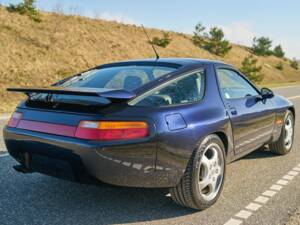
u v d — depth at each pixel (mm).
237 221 3256
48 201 3705
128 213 3432
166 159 3123
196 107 3502
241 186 4219
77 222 3230
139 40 36719
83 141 2943
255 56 61188
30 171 3510
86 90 3080
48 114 3260
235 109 4027
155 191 3998
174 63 3871
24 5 27125
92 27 32281
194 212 3465
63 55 23312
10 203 3637
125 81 3551
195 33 51406
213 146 3572
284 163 5219
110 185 3057
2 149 5801
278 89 24656
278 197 3865
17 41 21953
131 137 2967
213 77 3982
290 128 5773
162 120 3115
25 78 17781
